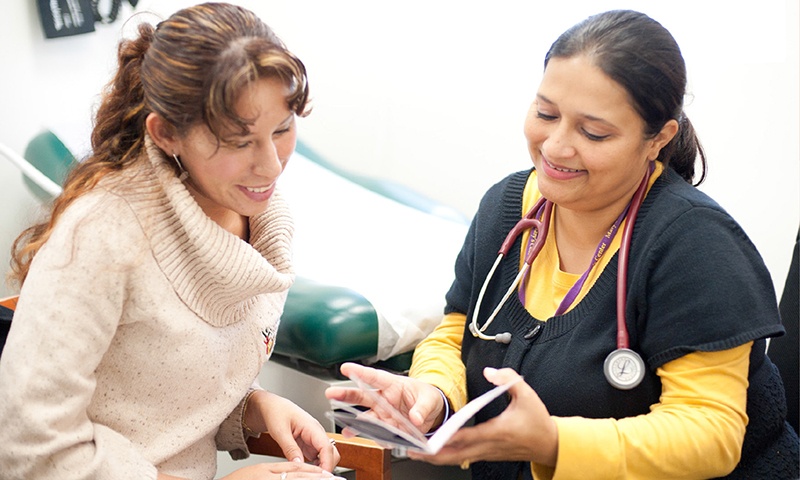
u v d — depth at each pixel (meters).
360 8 2.63
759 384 1.29
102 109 1.18
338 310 1.70
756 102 1.95
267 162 1.08
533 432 1.15
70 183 1.14
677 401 1.21
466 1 2.43
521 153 2.39
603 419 1.22
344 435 1.28
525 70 2.34
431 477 1.85
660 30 1.20
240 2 2.69
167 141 1.10
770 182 1.96
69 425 1.09
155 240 1.12
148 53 1.07
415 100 2.59
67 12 2.16
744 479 1.30
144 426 1.19
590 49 1.18
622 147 1.20
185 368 1.17
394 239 2.13
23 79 2.13
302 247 2.07
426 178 2.62
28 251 1.17
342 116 2.74
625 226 1.29
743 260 1.21
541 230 1.38
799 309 1.49
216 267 1.13
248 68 1.01
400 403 1.31
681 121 1.36
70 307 1.06
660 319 1.23
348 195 2.40
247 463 1.94
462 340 1.51
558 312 1.33
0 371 1.08
